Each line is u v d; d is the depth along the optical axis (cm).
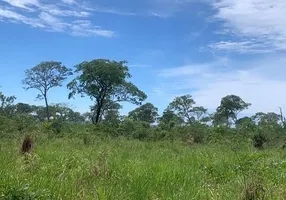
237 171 912
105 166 818
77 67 4356
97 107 4419
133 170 826
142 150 1504
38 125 2536
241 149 1686
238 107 5078
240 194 654
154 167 862
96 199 625
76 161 927
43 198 564
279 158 1178
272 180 812
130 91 4438
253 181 664
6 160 861
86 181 743
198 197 689
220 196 688
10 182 615
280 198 650
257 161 1000
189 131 2575
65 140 1859
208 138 2398
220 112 5094
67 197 614
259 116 3603
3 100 4188
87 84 4319
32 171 779
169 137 2630
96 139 1977
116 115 4662
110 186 685
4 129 2141
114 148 1490
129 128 2998
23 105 5459
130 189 687
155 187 727
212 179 879
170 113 4769
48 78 5191
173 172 816
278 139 2142
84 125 3066
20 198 527
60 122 2842
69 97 4459
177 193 689
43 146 1377
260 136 2098
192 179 812
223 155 1232
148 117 5472
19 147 1078
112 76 4203
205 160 1112
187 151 1498
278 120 3188
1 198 525
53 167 844
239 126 2786
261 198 639
